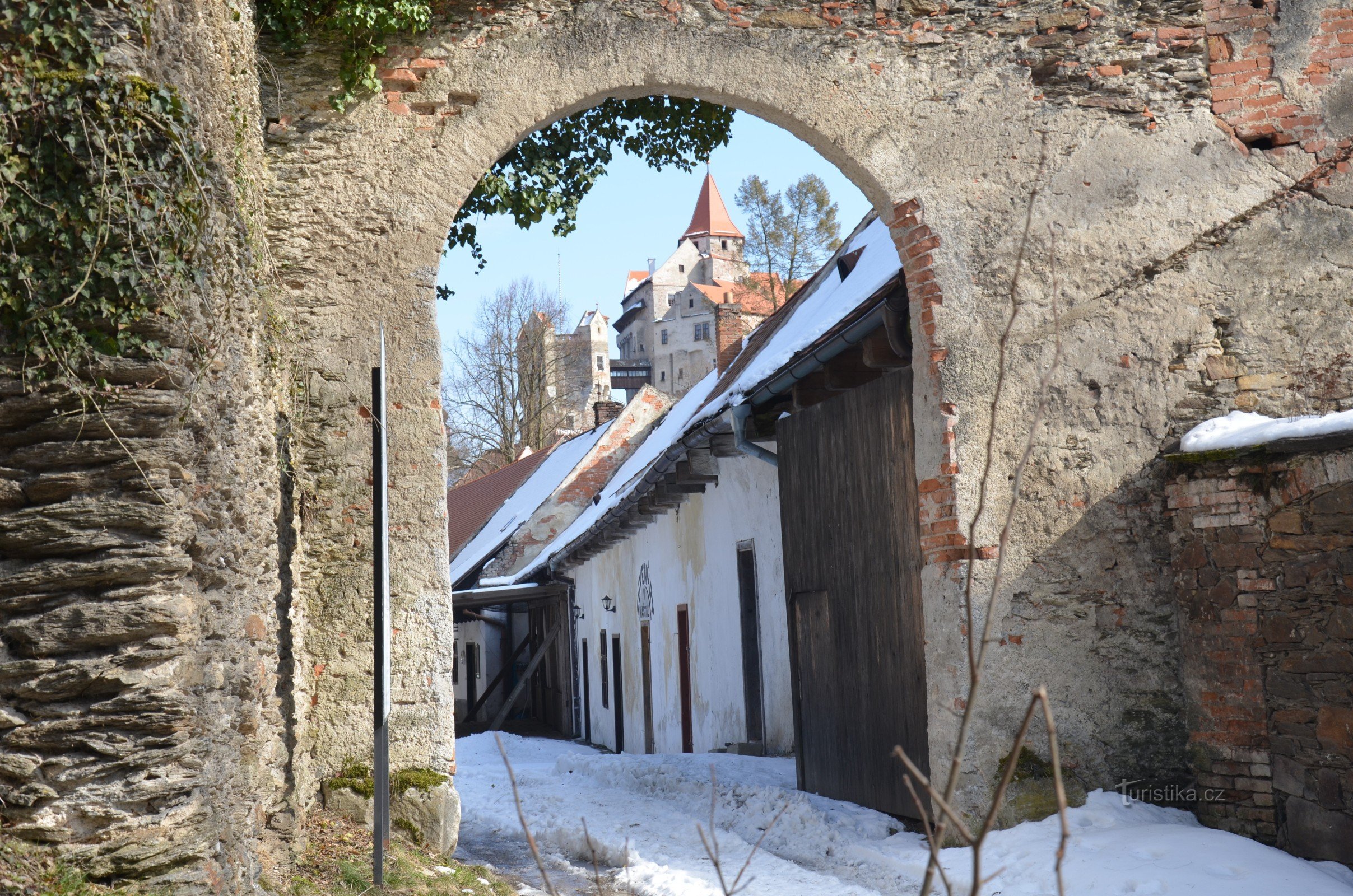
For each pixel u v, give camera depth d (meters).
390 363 6.69
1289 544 6.11
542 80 6.88
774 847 7.52
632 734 17.97
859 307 7.93
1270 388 7.22
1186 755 6.97
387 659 5.55
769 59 7.12
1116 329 7.23
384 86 6.76
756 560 12.30
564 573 22.11
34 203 3.36
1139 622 7.04
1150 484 7.14
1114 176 7.32
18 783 3.34
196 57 4.09
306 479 6.55
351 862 5.63
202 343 3.75
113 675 3.39
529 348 39.75
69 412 3.45
